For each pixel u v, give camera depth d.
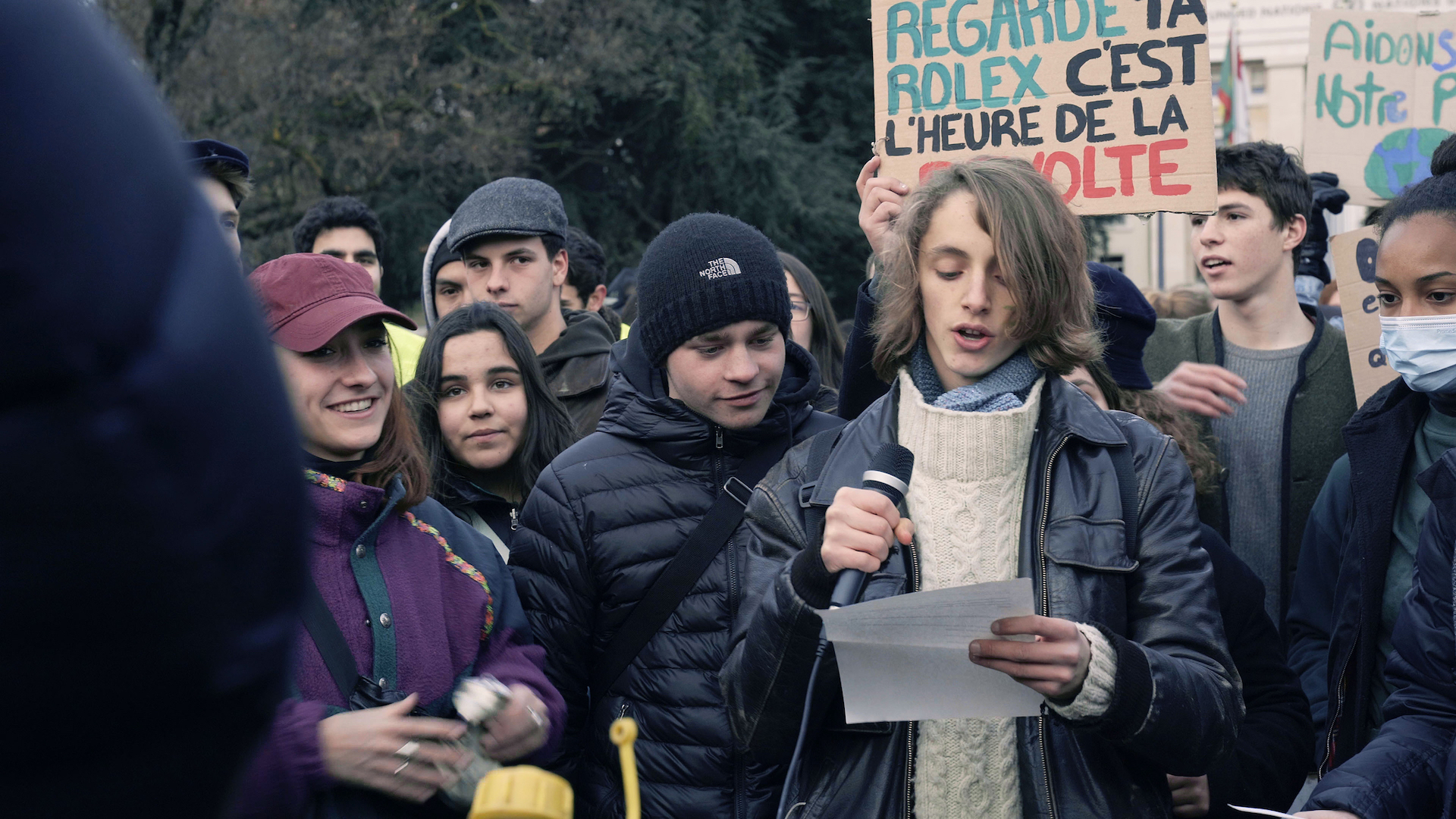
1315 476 3.14
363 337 1.99
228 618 0.35
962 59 2.61
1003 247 1.59
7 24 0.34
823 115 21.61
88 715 0.34
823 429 2.45
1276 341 3.33
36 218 0.33
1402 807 1.74
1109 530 1.56
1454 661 1.83
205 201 0.38
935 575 1.60
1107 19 2.52
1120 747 1.53
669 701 2.19
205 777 0.37
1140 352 2.61
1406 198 2.23
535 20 17.64
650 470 2.34
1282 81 20.78
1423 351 2.13
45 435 0.32
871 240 2.45
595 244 4.87
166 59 13.96
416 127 16.36
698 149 19.39
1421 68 3.95
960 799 1.54
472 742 1.74
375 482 1.95
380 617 1.79
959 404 1.64
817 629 1.49
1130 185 2.51
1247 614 2.12
